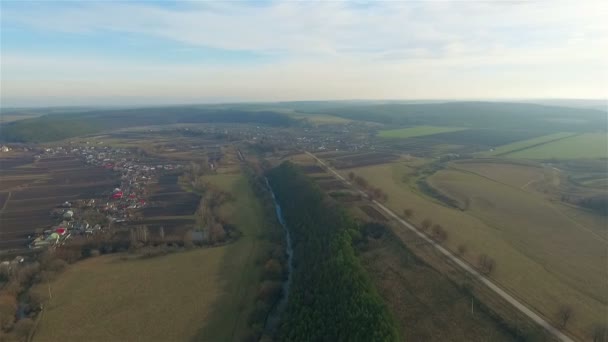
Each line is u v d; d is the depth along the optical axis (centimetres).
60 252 16075
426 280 12875
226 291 13700
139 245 17112
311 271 13512
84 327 11738
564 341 9794
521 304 11350
